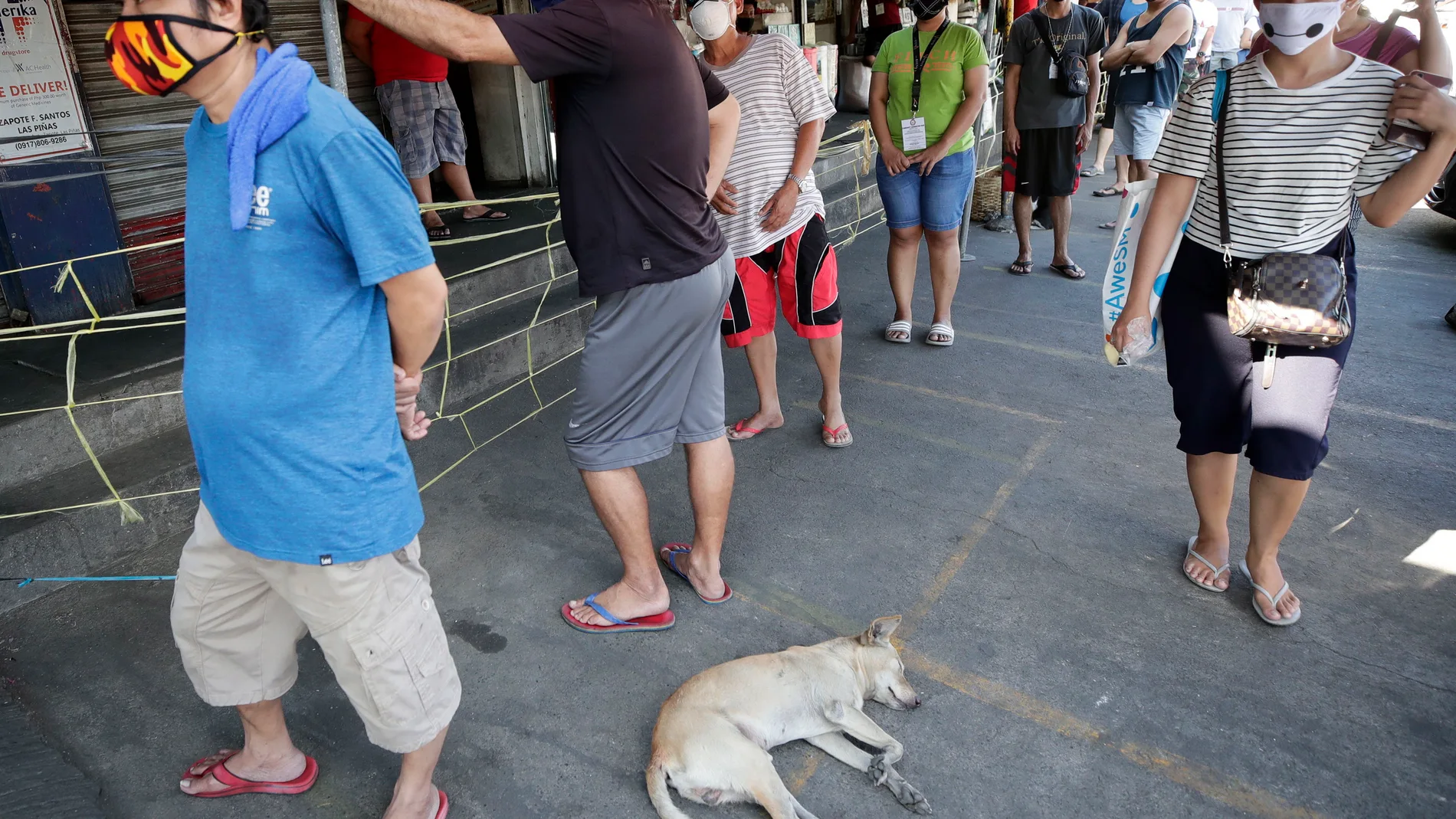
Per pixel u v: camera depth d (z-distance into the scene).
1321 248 2.46
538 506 3.45
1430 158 2.19
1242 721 2.38
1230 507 3.34
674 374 2.53
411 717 1.88
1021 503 3.42
